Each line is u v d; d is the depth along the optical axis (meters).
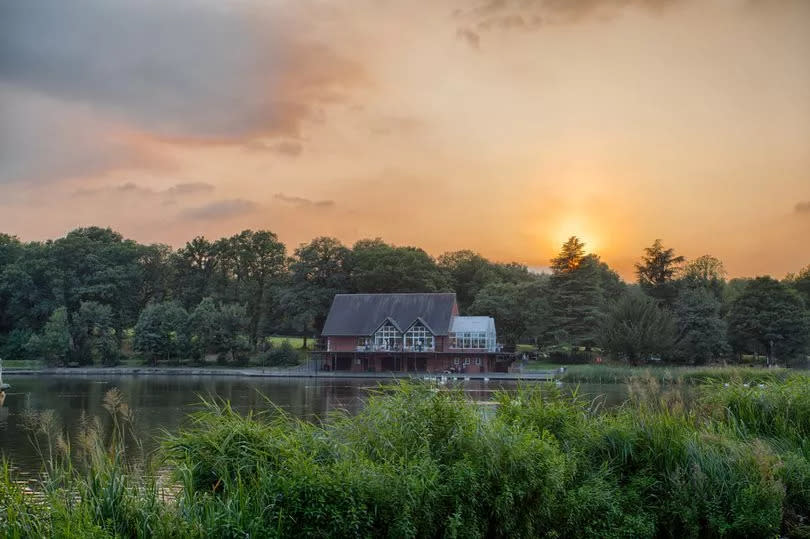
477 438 9.70
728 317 91.56
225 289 115.38
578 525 10.43
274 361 95.81
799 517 12.52
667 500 11.49
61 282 104.38
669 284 110.75
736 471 12.15
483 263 126.50
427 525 8.48
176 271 117.69
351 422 10.26
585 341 98.88
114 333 101.25
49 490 8.62
